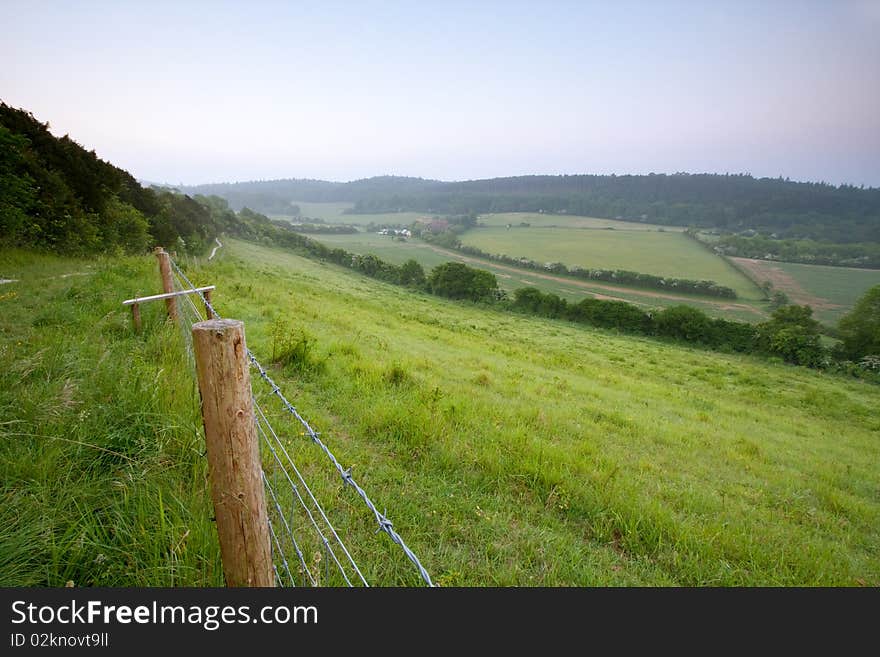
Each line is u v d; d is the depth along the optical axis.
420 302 56.72
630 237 167.12
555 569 3.59
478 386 9.98
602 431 8.20
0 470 2.86
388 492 4.29
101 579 2.42
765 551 4.52
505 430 6.56
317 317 16.09
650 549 4.25
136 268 14.07
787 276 108.44
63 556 2.47
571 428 7.80
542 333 44.50
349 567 3.11
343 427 5.73
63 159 24.61
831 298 89.94
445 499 4.36
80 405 3.76
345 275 76.88
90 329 6.57
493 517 4.18
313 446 4.74
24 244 16.78
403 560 3.37
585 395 12.07
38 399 3.69
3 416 3.37
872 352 49.31
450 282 72.06
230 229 97.19
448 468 5.01
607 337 50.69
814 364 47.19
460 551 3.66
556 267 112.44
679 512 5.21
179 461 3.37
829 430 15.78
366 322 19.66
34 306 7.98
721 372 31.91
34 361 4.49
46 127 25.66
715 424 11.77
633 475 6.06
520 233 177.50
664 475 6.43
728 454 8.41
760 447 9.48
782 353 49.25
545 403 9.57
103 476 3.07
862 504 6.88
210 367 1.63
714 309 80.81
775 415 16.70
